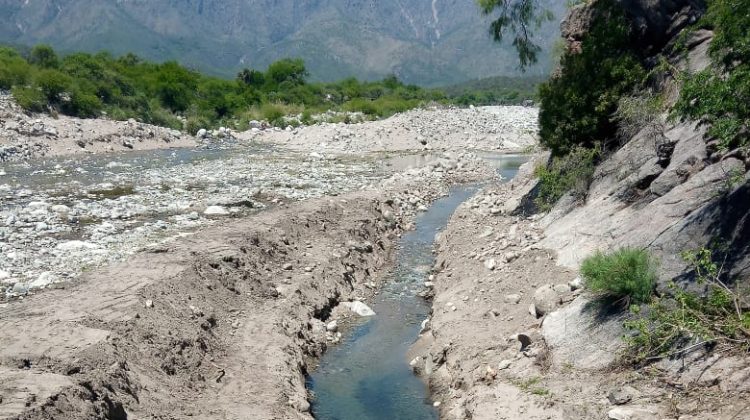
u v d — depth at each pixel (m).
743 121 8.42
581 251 11.69
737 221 8.32
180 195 22.53
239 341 10.50
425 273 16.19
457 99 112.75
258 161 34.16
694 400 6.88
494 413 7.97
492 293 11.86
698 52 14.13
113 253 14.34
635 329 8.16
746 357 7.01
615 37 15.88
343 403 9.68
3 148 32.16
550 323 9.36
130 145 39.19
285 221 16.42
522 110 63.12
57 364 7.82
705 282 7.80
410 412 9.39
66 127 37.69
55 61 53.94
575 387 7.88
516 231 15.27
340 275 14.69
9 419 6.14
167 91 60.19
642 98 14.45
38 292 11.51
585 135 15.60
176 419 7.87
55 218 18.16
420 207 23.77
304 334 11.59
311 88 86.12
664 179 11.17
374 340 12.12
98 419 6.88
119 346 8.62
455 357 10.12
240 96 69.50
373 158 37.56
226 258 12.90
